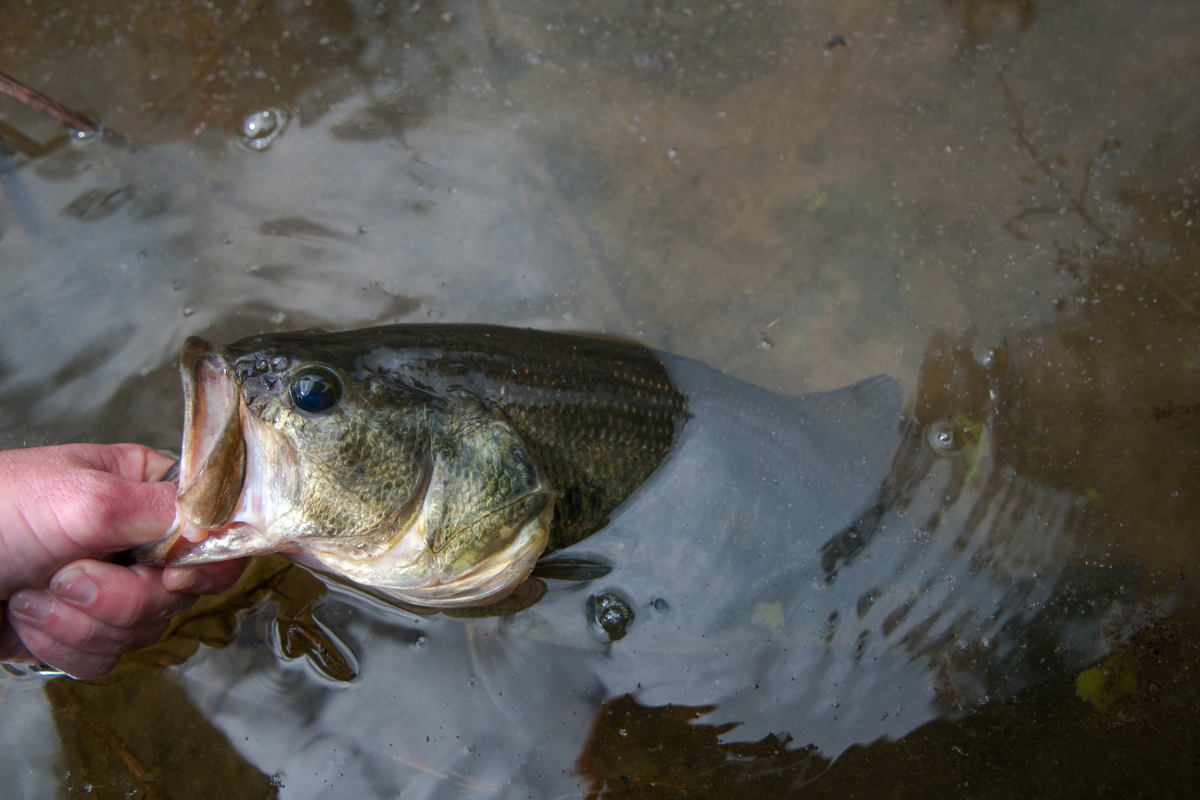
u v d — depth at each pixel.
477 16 0.72
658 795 0.57
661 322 0.67
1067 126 0.70
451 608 0.59
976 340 0.66
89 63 0.70
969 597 0.61
